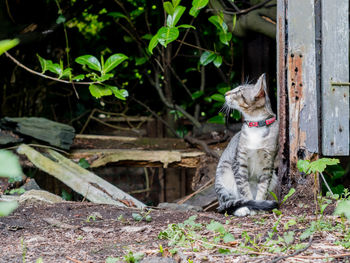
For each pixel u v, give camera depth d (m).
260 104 2.68
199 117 3.96
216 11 3.08
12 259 2.31
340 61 2.68
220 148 3.35
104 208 2.69
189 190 3.71
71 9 3.44
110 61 2.72
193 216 2.54
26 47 3.55
